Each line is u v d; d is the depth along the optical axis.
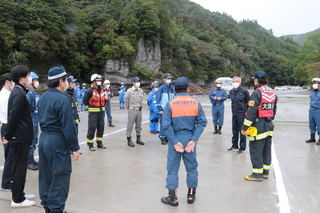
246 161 5.24
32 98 4.67
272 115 4.17
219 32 88.75
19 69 3.13
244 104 5.89
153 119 8.24
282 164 5.00
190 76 56.03
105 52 39.72
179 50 55.00
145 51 45.66
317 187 3.84
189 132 3.30
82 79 40.78
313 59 61.66
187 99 3.33
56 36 33.81
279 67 91.94
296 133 8.37
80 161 5.16
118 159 5.32
